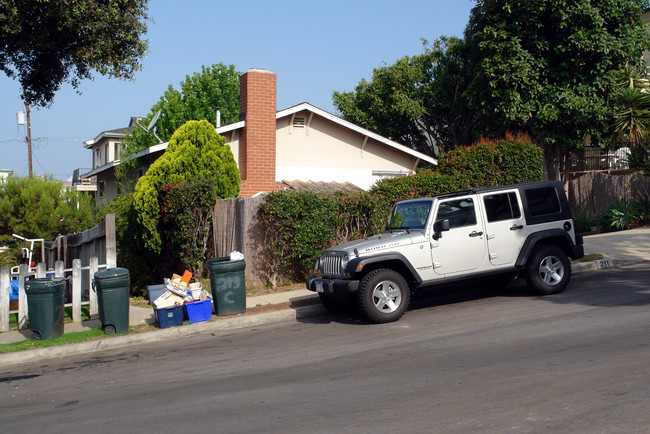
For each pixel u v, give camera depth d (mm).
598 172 20203
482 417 4566
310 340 8086
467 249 9156
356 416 4824
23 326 10109
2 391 6680
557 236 9742
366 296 8531
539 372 5590
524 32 19766
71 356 8398
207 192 12000
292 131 17812
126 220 14031
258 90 16516
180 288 9625
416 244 8883
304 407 5180
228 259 10281
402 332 7988
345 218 12812
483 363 6070
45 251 17609
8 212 23172
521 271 9656
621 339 6527
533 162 14352
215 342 8555
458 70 25500
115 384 6621
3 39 12148
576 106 19047
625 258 12570
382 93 26750
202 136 13477
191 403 5602
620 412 4477
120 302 9188
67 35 12422
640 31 20203
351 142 18578
